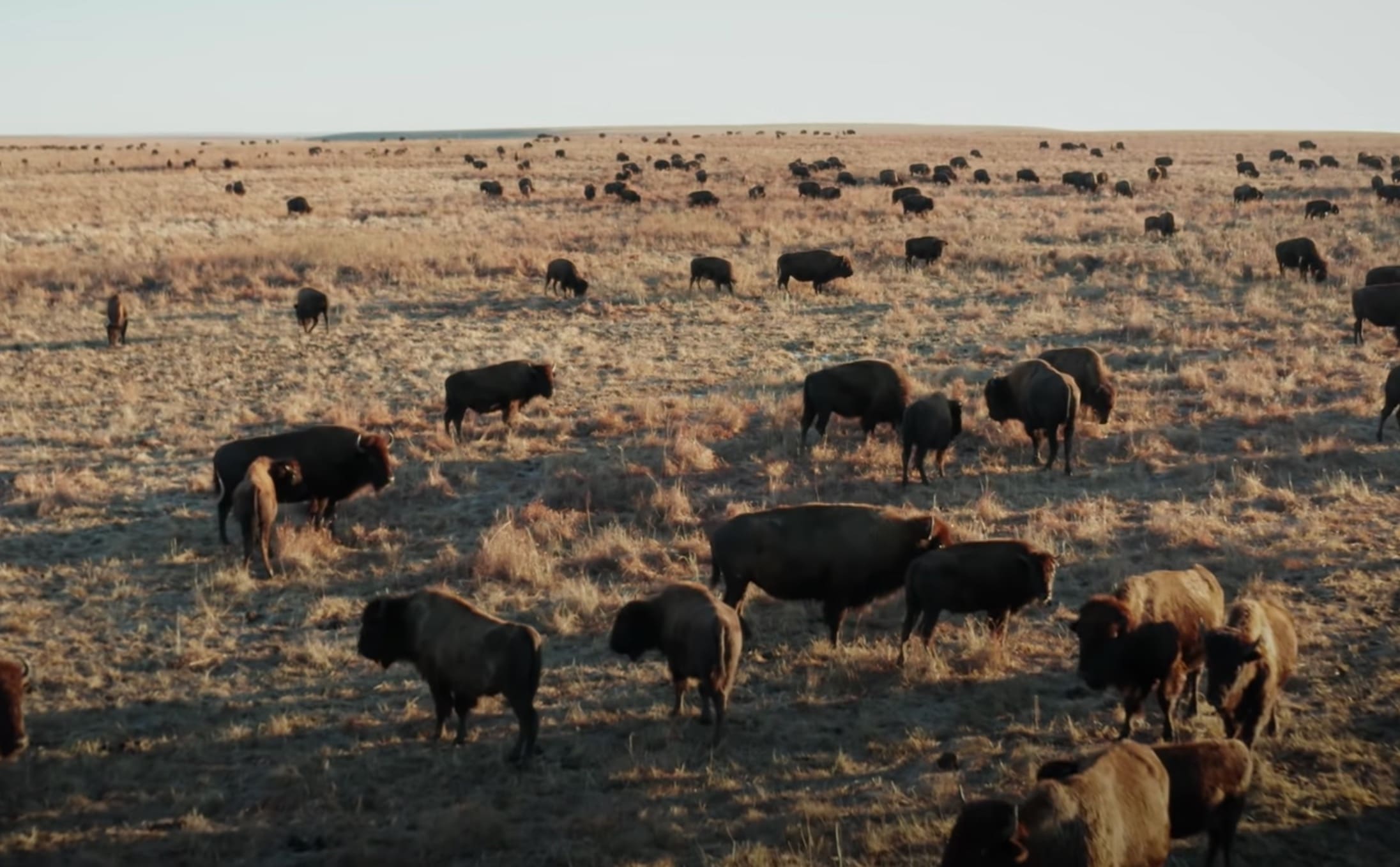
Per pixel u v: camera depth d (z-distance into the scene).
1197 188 58.03
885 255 36.78
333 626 12.54
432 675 9.86
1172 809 7.44
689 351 25.55
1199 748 7.61
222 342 27.05
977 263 35.06
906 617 11.20
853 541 11.37
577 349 26.02
